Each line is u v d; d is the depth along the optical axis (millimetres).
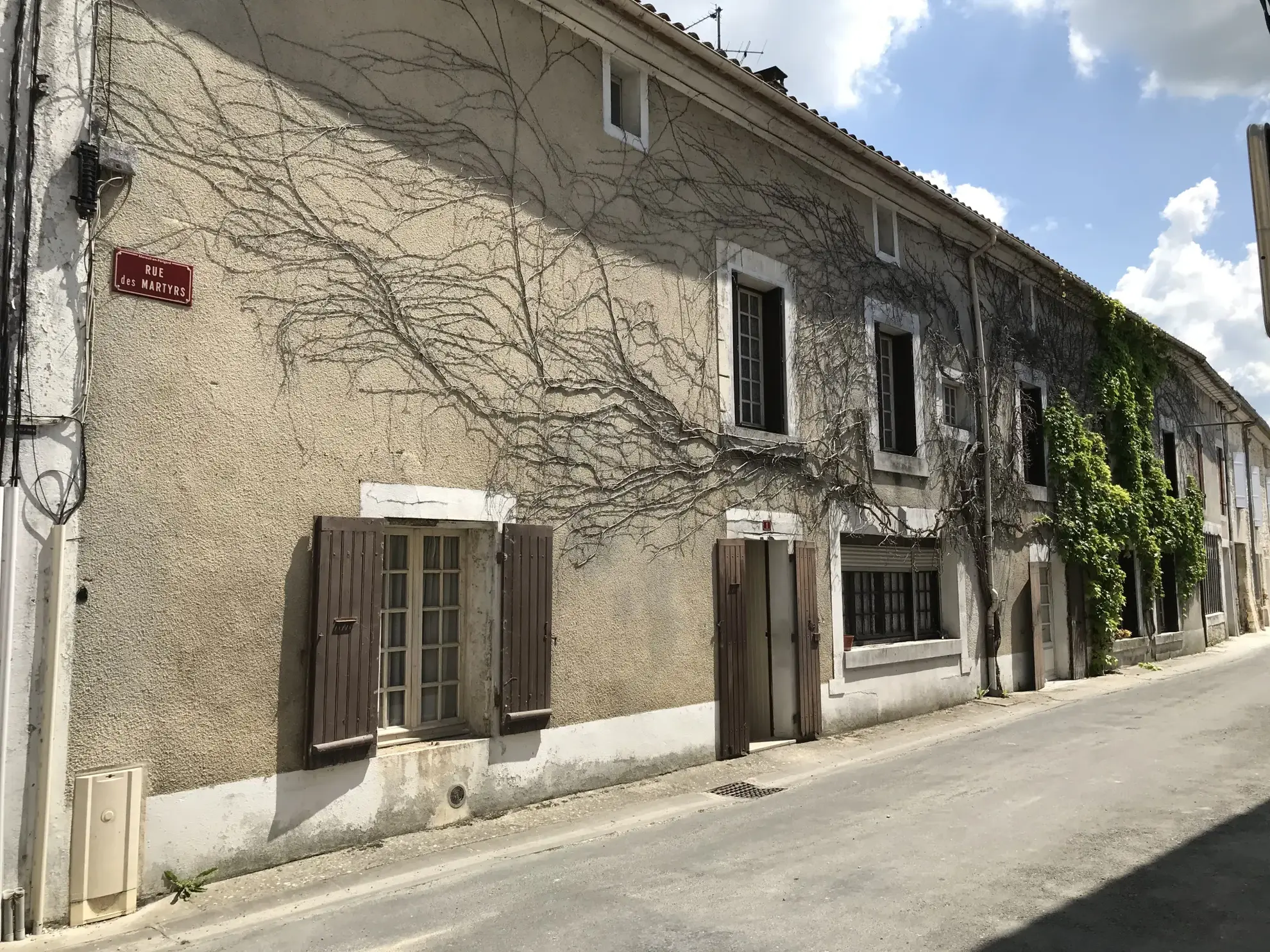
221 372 5305
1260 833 5855
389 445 6098
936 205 11852
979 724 10484
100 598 4734
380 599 6031
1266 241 4598
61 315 4676
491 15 7004
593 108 7793
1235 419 26766
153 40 5156
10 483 4453
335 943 4289
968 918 4457
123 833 4637
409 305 6289
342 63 6047
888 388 11570
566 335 7359
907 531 11125
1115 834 5879
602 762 7324
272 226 5609
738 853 5621
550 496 7102
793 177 9984
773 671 9445
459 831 6125
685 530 8281
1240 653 20000
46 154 4680
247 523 5355
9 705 4344
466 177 6727
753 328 9656
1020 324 14273
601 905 4738
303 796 5469
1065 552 14664
